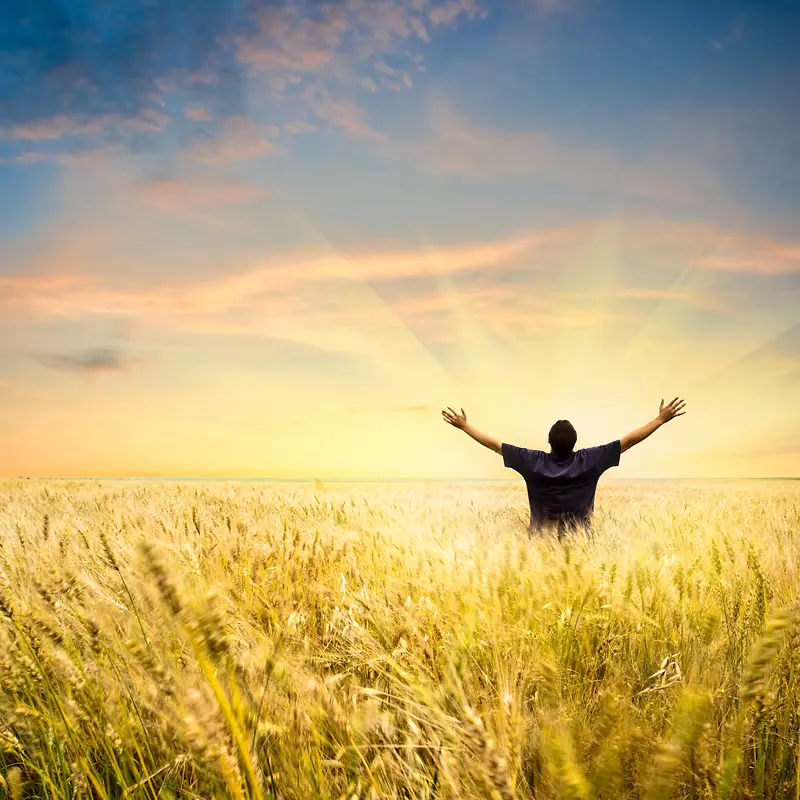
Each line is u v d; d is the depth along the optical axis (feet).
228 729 3.67
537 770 4.65
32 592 6.32
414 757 4.73
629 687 5.72
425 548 11.62
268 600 7.92
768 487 55.47
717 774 4.13
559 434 18.98
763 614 7.08
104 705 5.28
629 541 14.39
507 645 6.52
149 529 12.69
